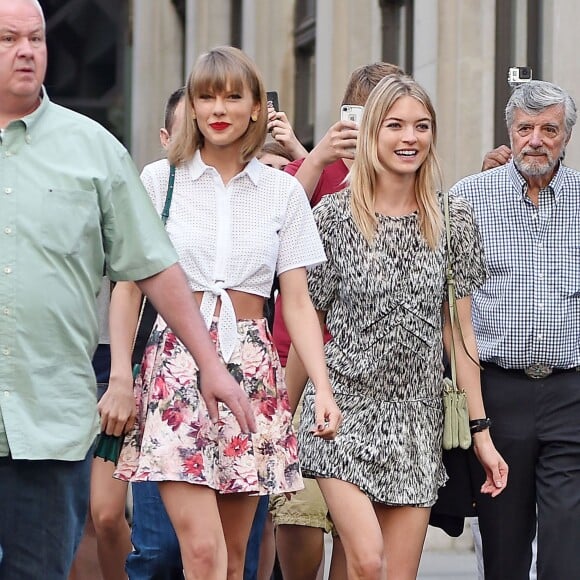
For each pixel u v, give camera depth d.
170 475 14.19
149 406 14.45
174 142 14.98
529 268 16.91
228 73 14.74
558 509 16.61
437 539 26.58
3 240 12.30
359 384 15.42
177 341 14.52
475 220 16.08
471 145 27.06
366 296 15.45
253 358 14.82
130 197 12.71
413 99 15.51
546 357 16.80
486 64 26.97
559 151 16.95
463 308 16.05
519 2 26.14
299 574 17.91
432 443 15.62
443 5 27.47
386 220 15.56
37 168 12.42
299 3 41.25
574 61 24.44
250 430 12.86
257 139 14.98
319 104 35.22
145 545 16.23
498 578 17.12
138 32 56.75
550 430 16.80
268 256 14.91
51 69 69.56
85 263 12.53
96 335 12.75
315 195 17.75
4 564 12.51
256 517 16.62
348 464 15.26
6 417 12.27
